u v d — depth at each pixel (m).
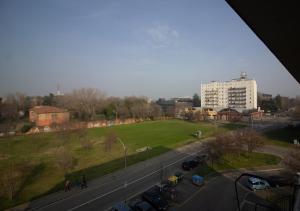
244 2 4.79
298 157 30.62
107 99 108.75
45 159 40.75
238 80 138.12
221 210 22.39
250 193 26.03
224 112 111.69
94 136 63.78
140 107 104.06
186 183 29.33
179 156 42.12
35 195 25.89
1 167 36.44
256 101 134.50
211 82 150.00
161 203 22.69
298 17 5.32
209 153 37.03
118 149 47.88
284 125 83.94
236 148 39.12
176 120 108.56
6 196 25.55
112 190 27.06
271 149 46.84
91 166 36.56
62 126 64.38
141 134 66.88
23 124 72.00
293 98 165.50
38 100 124.75
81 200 24.55
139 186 28.16
